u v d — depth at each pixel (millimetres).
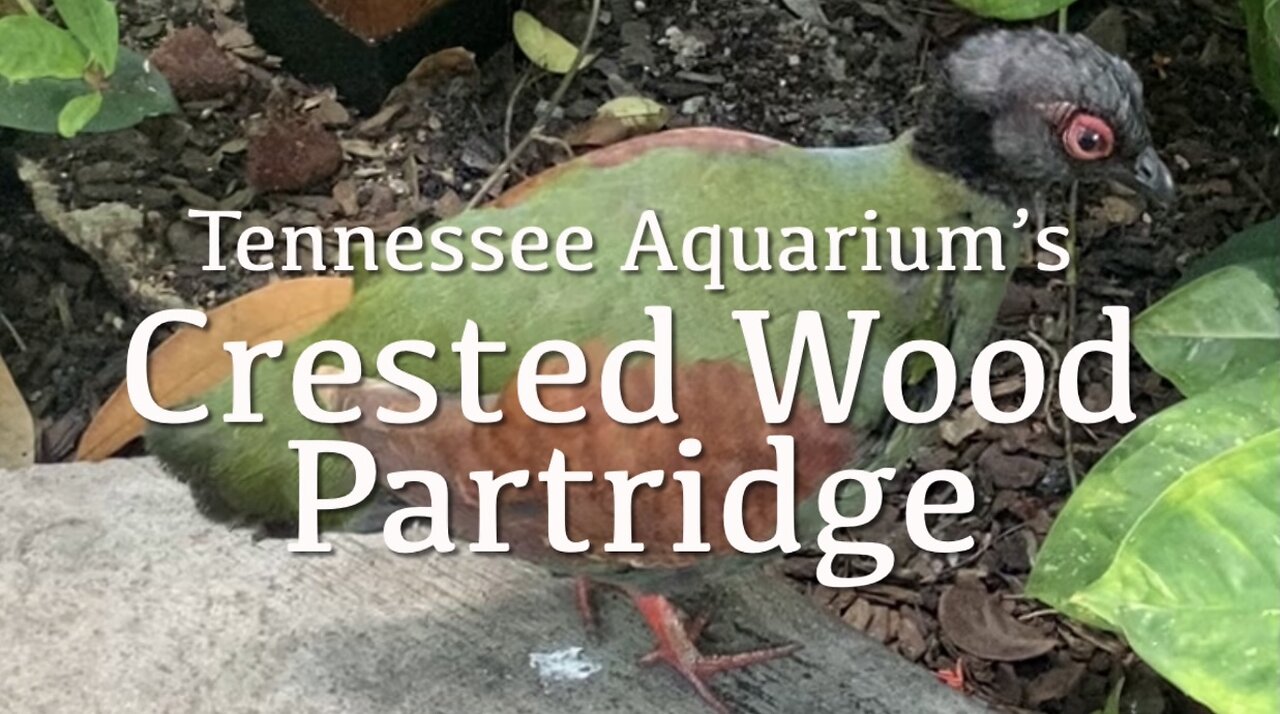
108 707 401
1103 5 629
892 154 357
